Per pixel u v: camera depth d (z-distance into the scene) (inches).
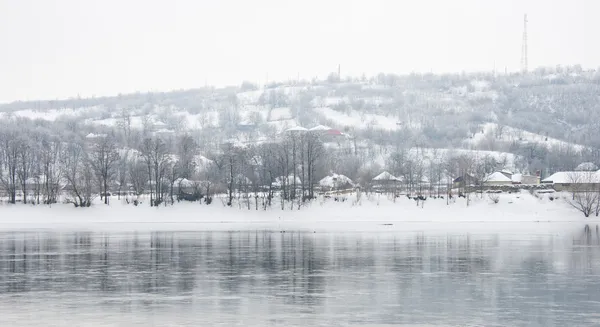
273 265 4266.7
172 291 3339.1
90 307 2970.0
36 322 2704.2
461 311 2886.3
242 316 2797.7
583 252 4909.0
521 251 4980.3
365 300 3112.7
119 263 4382.4
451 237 6215.6
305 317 2778.1
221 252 4985.2
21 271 4023.1
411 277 3759.8
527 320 2731.3
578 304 3024.1
